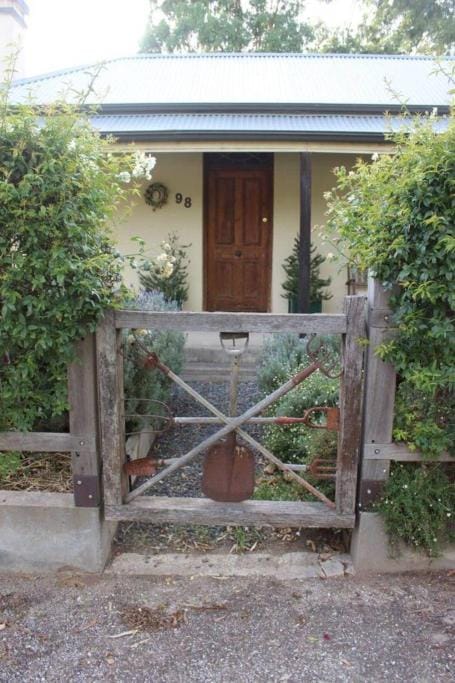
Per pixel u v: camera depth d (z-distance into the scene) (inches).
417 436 84.5
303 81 304.5
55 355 84.7
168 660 71.9
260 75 320.2
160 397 146.5
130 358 117.3
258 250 294.2
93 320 83.0
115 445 89.7
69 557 91.6
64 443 88.6
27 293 78.7
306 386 126.8
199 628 77.9
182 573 90.9
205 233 292.2
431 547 87.0
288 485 111.1
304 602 83.4
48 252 76.6
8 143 75.2
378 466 88.0
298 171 285.7
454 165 73.7
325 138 226.5
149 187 284.5
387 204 79.7
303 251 236.7
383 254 79.0
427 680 68.7
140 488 93.4
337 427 89.3
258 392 186.2
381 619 79.7
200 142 232.2
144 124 240.4
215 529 104.6
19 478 97.1
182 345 180.9
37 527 91.0
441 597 84.5
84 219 78.4
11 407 87.7
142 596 85.0
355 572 90.7
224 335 88.4
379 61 356.5
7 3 328.8
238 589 86.7
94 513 90.0
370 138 225.8
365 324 84.8
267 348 172.2
